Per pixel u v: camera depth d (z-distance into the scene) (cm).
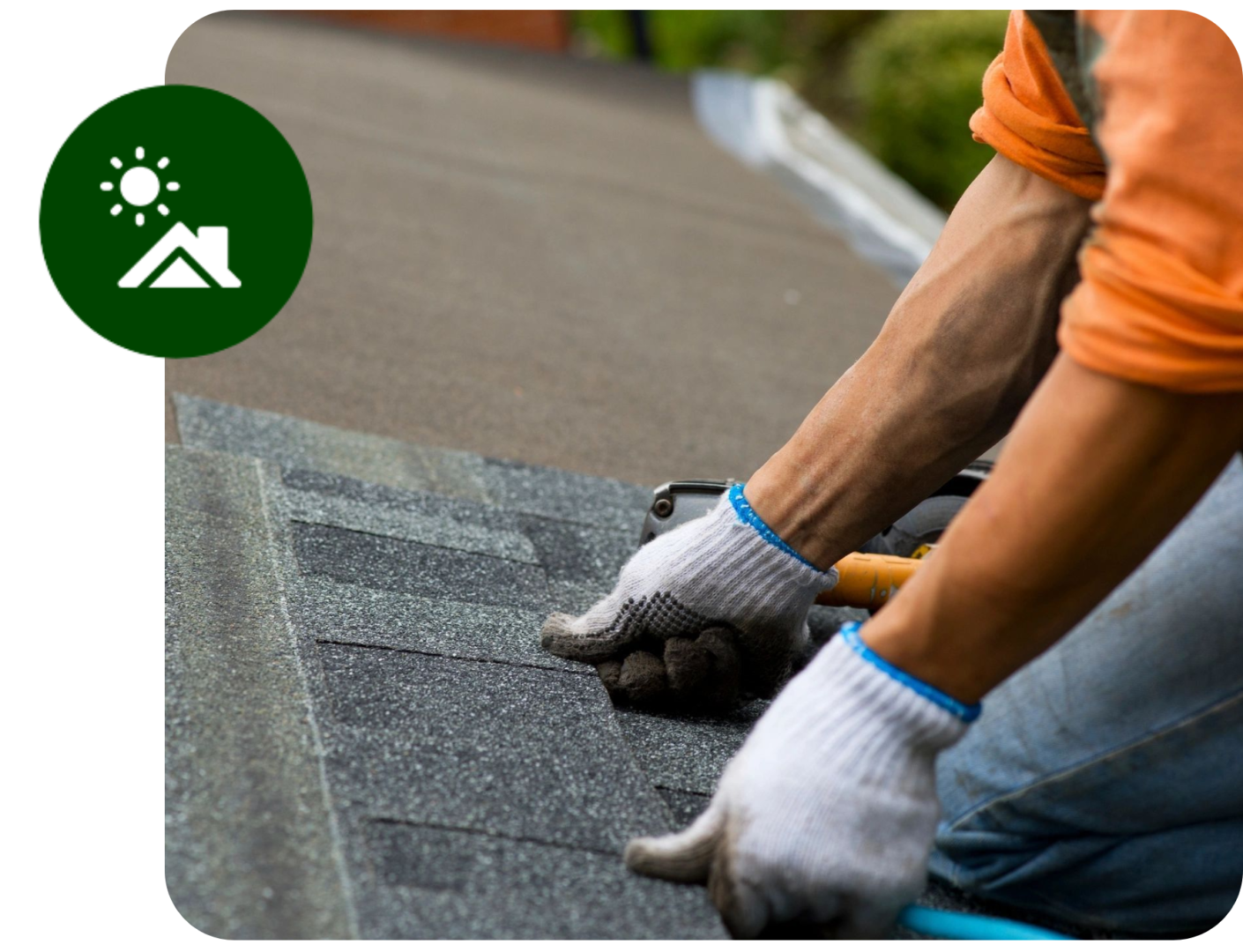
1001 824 162
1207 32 115
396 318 418
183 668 169
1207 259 117
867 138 1056
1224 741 148
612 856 150
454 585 220
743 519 193
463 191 641
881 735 140
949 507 230
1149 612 156
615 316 486
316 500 241
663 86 1191
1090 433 121
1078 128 163
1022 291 173
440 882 138
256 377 329
